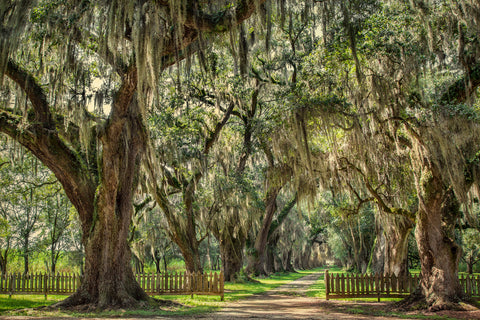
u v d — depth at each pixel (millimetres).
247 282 27359
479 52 11867
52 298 15445
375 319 9891
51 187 23344
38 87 12539
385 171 16281
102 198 11930
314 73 13969
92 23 11914
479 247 35406
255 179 31062
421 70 12758
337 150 16078
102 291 11625
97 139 12117
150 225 25328
